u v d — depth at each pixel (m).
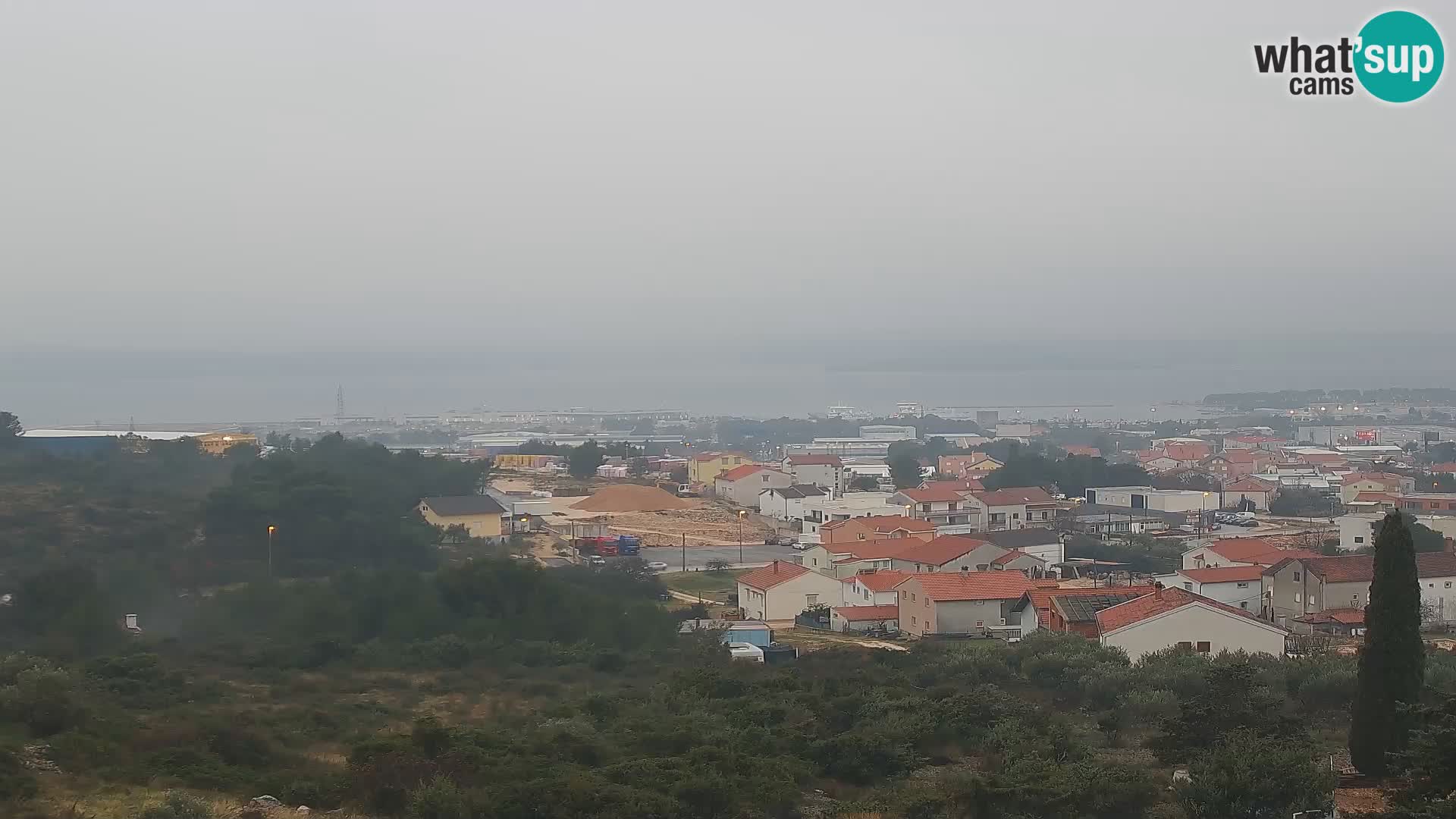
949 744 36.28
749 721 38.72
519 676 53.81
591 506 143.62
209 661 54.88
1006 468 164.12
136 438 158.62
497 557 76.12
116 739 31.72
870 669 56.22
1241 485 161.00
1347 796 28.86
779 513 148.25
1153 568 103.00
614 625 67.25
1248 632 53.91
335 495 94.75
